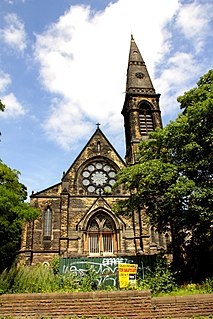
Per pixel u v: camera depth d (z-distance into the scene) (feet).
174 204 74.95
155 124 161.68
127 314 47.03
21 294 48.88
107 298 48.14
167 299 48.42
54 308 47.65
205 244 81.10
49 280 62.80
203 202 73.05
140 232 125.08
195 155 79.82
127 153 166.30
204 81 91.40
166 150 89.71
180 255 87.56
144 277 74.08
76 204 130.82
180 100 91.56
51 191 133.59
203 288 62.69
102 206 128.98
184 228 84.33
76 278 67.72
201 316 46.62
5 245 83.76
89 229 126.52
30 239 120.57
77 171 139.74
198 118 77.82
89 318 46.21
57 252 120.57
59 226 126.11
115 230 126.82
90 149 146.10
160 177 78.38
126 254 121.29
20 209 71.36
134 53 192.44
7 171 79.10
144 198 86.74
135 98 168.14
